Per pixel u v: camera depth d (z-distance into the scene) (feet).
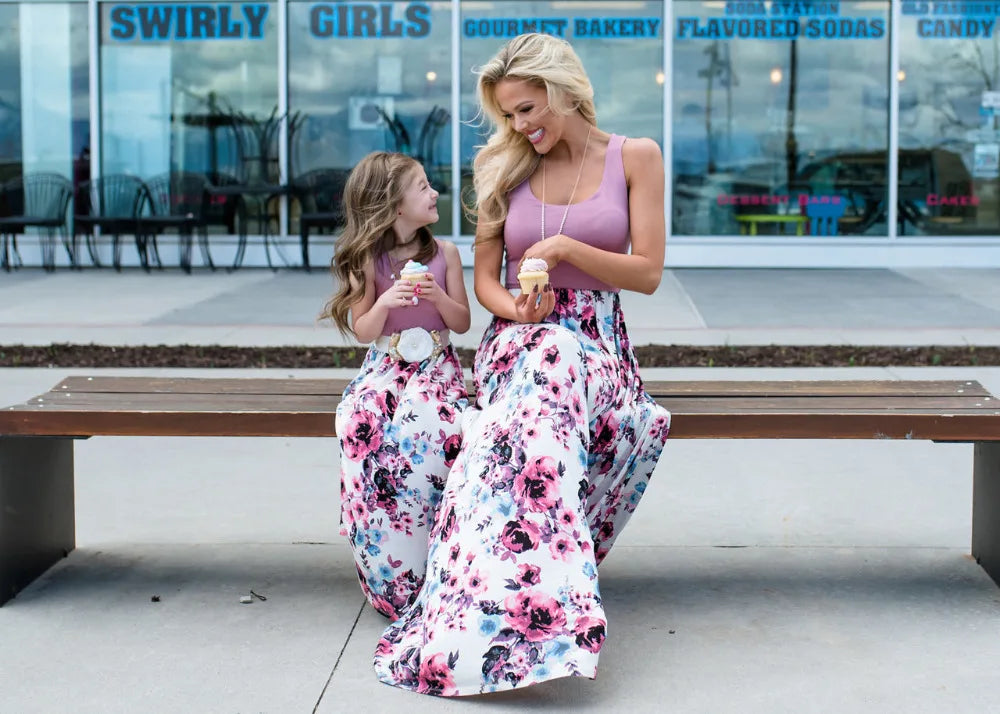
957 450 16.97
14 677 9.50
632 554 12.57
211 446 17.63
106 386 12.24
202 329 28.17
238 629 10.53
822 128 41.24
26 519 11.57
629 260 10.74
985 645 10.07
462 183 42.29
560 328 10.26
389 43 42.04
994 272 39.42
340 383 12.55
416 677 9.26
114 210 43.34
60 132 43.50
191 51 42.57
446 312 10.85
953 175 41.27
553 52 10.82
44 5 43.01
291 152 42.52
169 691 9.23
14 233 42.80
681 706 8.93
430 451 10.42
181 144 43.01
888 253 41.47
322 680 9.45
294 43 42.24
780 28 40.96
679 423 10.64
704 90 41.32
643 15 41.27
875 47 40.86
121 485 15.42
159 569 12.14
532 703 9.00
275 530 13.52
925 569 12.03
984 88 40.86
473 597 9.23
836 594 11.32
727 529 13.43
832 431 10.59
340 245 11.03
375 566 10.55
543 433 9.54
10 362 23.61
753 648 10.03
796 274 39.47
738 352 24.70
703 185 41.60
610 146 11.24
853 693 9.14
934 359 23.31
